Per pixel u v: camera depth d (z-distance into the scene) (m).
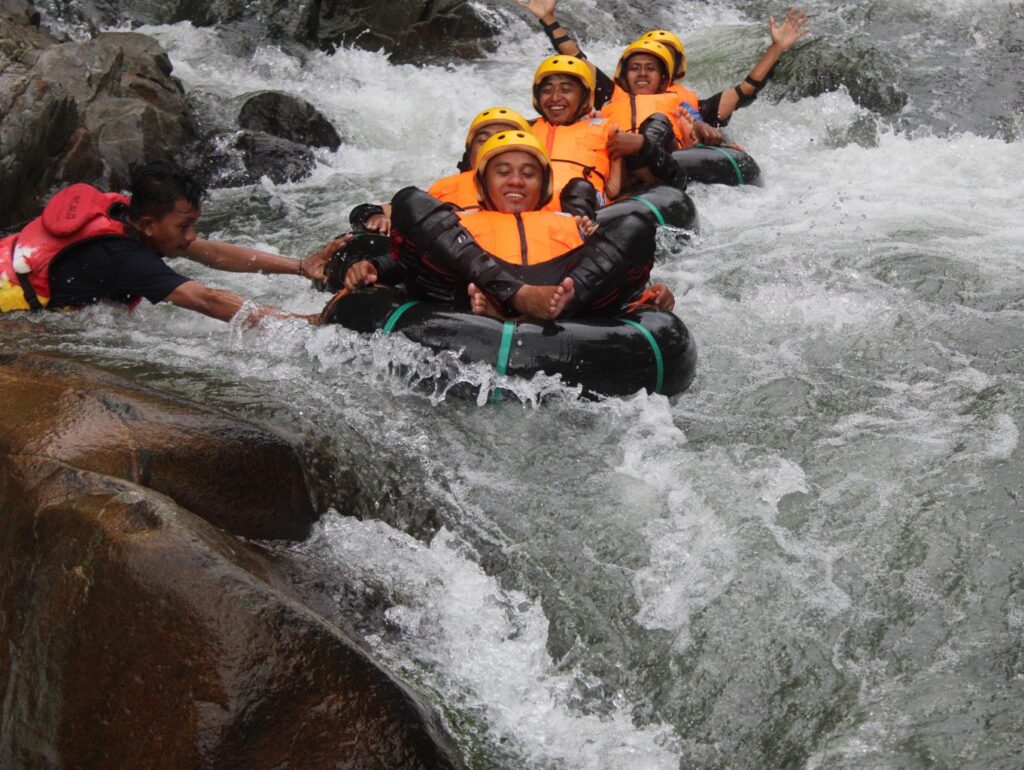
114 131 8.80
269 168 9.24
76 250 5.78
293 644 3.20
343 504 4.56
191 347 5.63
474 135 6.76
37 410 4.06
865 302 6.57
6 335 5.55
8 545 3.51
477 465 4.91
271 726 3.10
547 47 12.66
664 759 3.63
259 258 6.52
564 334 5.28
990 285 6.73
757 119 10.41
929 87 10.62
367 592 4.11
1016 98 10.43
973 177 9.14
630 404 5.32
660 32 9.84
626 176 8.19
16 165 7.73
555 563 4.40
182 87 10.21
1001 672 3.79
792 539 4.46
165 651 3.15
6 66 8.54
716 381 5.75
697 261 7.33
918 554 4.35
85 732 3.12
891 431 5.20
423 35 12.45
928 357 5.91
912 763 3.47
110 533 3.34
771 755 3.61
